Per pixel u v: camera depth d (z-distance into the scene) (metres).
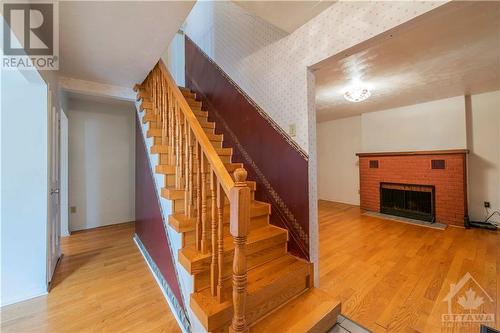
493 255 2.62
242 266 1.14
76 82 2.74
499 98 3.65
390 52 2.38
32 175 1.92
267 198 2.22
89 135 3.84
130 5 1.49
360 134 5.44
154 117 2.46
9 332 1.50
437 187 3.99
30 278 1.89
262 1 1.55
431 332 1.49
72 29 1.73
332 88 3.50
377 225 3.85
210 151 1.38
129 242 3.16
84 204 3.80
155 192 2.23
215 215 1.35
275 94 2.11
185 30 4.08
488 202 3.75
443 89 3.55
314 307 1.52
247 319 1.33
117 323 1.59
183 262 1.45
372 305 1.75
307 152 1.81
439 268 2.32
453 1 1.10
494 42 2.20
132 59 2.25
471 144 3.90
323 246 2.92
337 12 1.57
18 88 1.88
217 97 3.04
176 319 1.63
